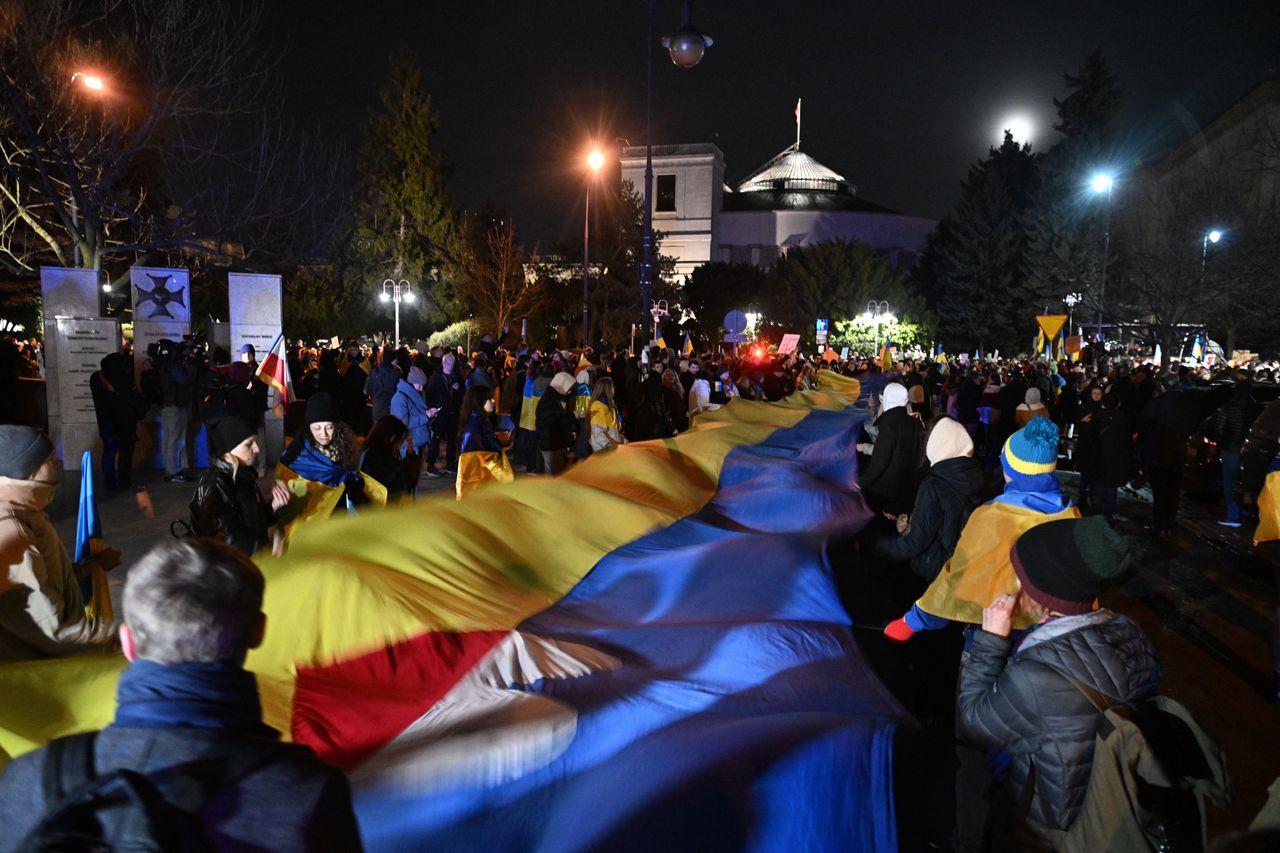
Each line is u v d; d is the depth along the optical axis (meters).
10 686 3.03
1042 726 2.54
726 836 3.17
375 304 46.09
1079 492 13.81
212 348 19.56
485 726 3.44
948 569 3.67
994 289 66.12
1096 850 2.45
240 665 1.74
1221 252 31.67
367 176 48.97
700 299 71.12
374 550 4.61
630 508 6.42
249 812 1.55
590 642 4.44
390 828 3.09
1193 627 7.15
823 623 5.01
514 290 51.44
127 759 1.57
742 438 10.84
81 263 18.47
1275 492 5.53
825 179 113.75
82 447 13.61
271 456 14.66
